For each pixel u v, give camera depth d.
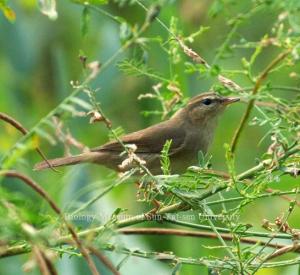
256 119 8.81
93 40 17.84
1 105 17.11
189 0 16.73
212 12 7.71
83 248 7.00
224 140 17.97
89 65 7.34
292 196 13.12
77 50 17.95
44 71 17.44
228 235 9.38
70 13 18.16
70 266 11.55
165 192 9.24
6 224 6.68
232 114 18.27
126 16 16.77
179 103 10.29
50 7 7.97
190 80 15.04
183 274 12.58
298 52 7.79
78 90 7.24
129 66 9.51
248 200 8.66
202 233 9.38
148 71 9.94
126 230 9.40
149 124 16.73
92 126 17.03
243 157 17.45
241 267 8.50
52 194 8.33
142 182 8.72
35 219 6.95
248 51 16.50
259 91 8.30
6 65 17.36
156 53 12.94
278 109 8.59
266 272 14.27
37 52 17.53
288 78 15.93
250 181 9.25
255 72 16.50
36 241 6.60
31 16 17.86
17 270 12.83
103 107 15.41
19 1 17.53
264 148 17.48
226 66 16.14
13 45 17.03
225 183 8.73
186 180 8.92
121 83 16.88
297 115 8.63
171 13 12.76
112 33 15.80
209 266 8.53
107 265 6.98
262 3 7.46
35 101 17.41
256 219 15.45
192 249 12.92
